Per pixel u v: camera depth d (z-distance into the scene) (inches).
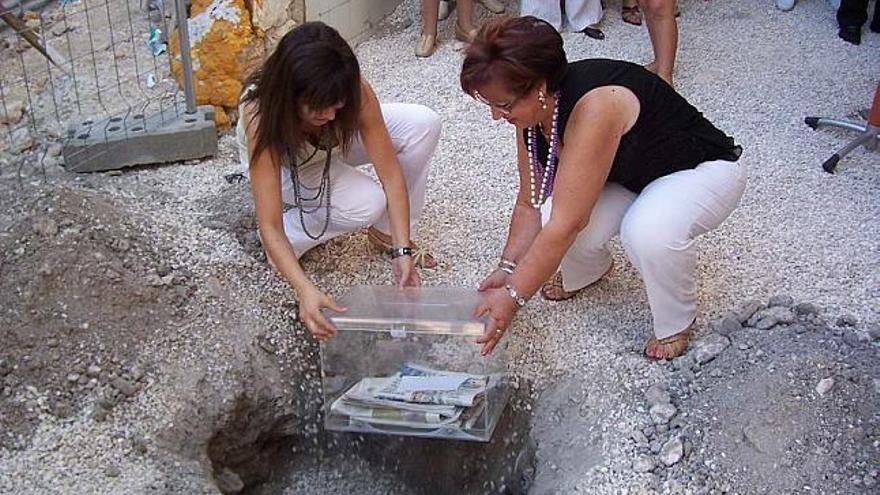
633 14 225.8
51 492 119.1
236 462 137.0
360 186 140.6
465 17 216.2
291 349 141.5
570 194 113.6
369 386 130.6
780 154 179.9
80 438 125.3
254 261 150.0
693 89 201.0
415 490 141.5
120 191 164.4
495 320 119.3
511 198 169.5
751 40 219.5
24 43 201.0
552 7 220.1
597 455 124.2
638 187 129.0
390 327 128.6
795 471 115.3
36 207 144.7
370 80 206.4
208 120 177.2
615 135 113.7
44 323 133.6
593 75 115.1
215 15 182.7
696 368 131.0
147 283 140.7
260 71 124.1
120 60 199.2
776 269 150.3
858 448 116.1
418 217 154.3
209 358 135.9
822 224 160.9
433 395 127.3
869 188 170.1
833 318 137.4
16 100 186.7
